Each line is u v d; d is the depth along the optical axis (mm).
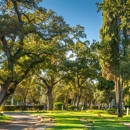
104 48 38938
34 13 31016
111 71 39500
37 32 27953
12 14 30344
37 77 56375
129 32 37125
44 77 59469
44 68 32781
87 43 49156
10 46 29328
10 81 28656
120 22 38375
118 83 41000
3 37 27188
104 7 29125
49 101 58531
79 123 26953
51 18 29859
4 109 61875
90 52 45625
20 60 30453
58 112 50438
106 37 39281
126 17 28891
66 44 36125
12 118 34875
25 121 30750
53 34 28672
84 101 108500
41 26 28422
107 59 39312
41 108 68875
